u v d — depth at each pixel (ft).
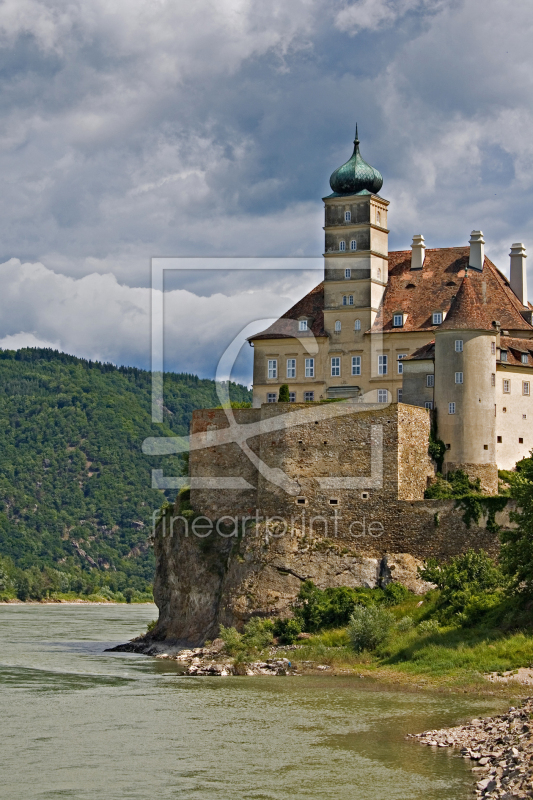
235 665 319.68
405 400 404.98
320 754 212.02
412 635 317.01
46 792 188.44
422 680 285.64
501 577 328.90
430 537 356.18
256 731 231.91
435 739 221.25
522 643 293.84
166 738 225.35
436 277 433.07
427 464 377.71
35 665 339.36
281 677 303.07
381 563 359.66
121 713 251.19
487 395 382.22
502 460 390.21
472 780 193.98
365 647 321.11
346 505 366.02
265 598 358.23
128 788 190.80
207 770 201.46
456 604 326.03
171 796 186.39
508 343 400.26
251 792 188.75
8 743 221.46
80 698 271.49
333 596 354.13
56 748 217.56
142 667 333.21
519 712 232.12
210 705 259.80
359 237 428.97
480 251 433.07
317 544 364.79
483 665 288.51
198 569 386.73
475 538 350.64
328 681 292.20
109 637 452.35
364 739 223.30
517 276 436.76
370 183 431.43
